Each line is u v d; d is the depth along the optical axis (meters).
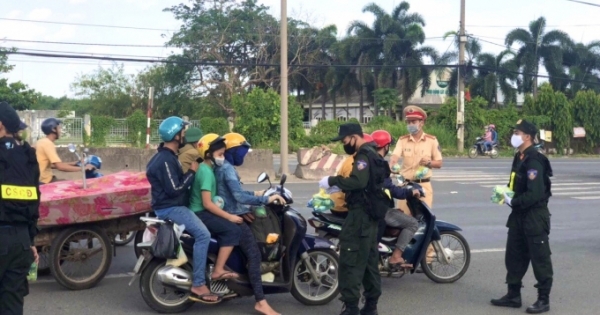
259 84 55.22
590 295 7.81
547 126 46.88
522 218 7.04
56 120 8.84
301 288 7.28
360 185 6.24
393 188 7.49
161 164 6.51
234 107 38.38
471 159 38.00
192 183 6.68
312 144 40.72
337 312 7.00
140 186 7.78
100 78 63.09
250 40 52.44
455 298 7.63
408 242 7.58
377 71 56.12
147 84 59.19
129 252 9.80
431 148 8.71
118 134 37.25
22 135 5.45
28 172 5.03
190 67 52.97
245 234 6.60
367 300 6.68
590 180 23.72
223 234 6.55
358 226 6.34
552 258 9.98
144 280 6.65
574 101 48.81
